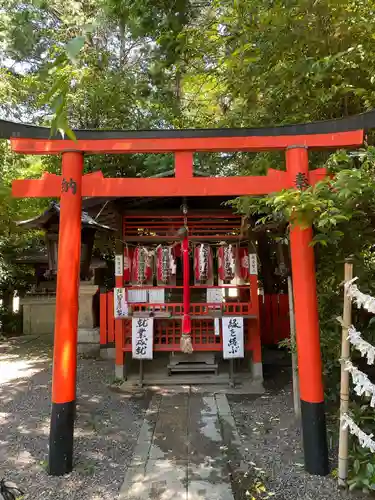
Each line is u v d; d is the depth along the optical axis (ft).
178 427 14.42
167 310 20.72
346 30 12.84
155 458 11.91
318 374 10.93
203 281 20.59
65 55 3.31
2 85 22.50
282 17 13.10
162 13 16.75
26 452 12.39
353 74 13.20
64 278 11.50
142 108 28.96
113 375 21.39
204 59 20.68
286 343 14.79
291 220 10.14
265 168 15.10
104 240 29.14
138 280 20.22
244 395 18.33
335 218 9.32
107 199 18.31
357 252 12.09
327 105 13.99
